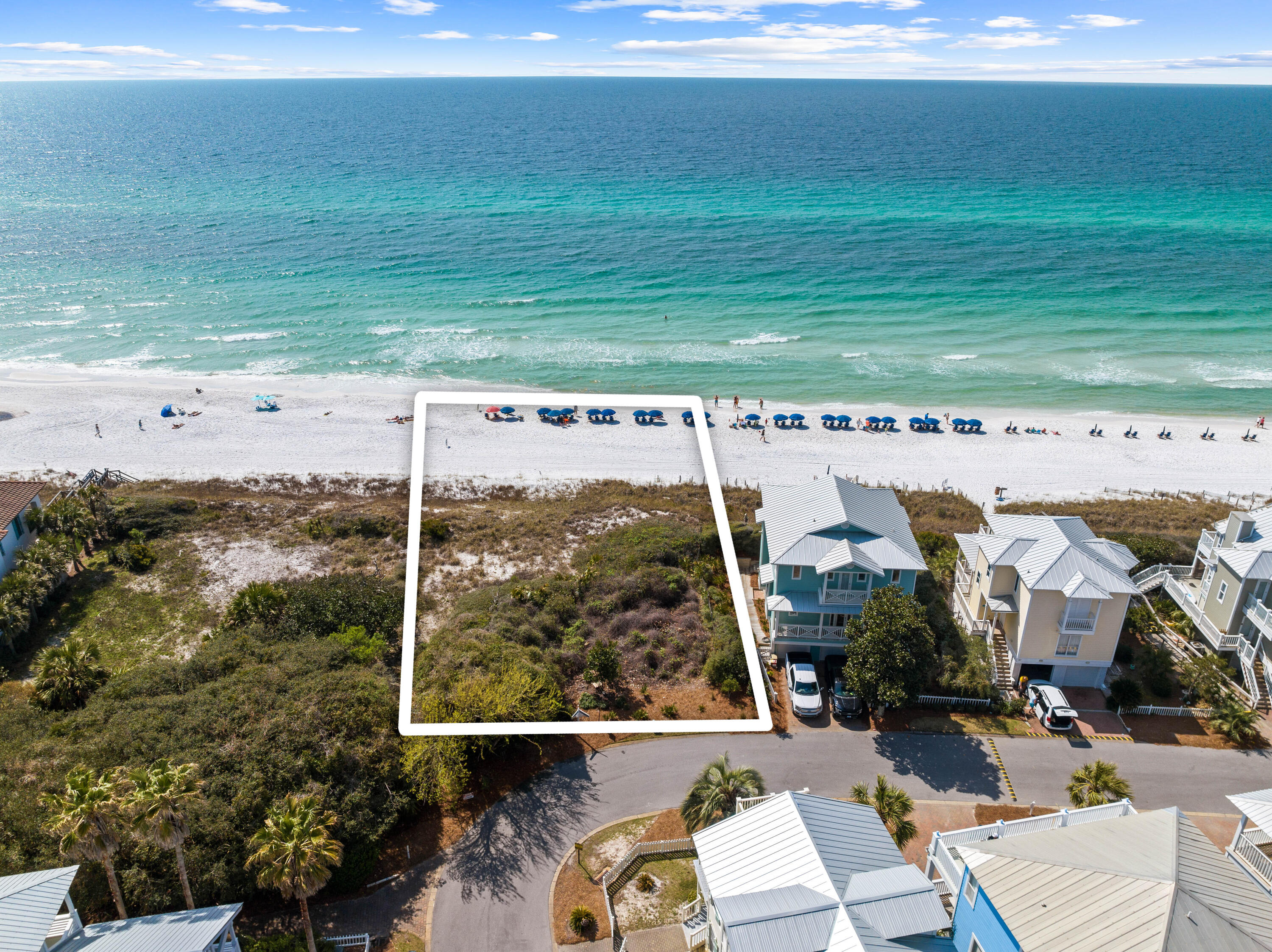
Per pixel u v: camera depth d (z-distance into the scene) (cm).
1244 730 2962
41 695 2889
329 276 10612
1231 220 13412
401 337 8406
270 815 2161
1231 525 3362
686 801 2452
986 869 1920
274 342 8294
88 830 1847
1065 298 9538
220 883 2181
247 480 5322
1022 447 5975
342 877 2347
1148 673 3278
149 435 6028
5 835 2167
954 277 10369
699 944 2172
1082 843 1964
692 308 9294
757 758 2873
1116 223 13288
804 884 1800
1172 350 7988
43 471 5344
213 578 4081
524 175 18325
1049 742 2983
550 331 8569
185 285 10238
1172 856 1842
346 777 2480
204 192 16475
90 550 4316
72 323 8862
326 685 2742
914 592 3378
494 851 2514
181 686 2848
